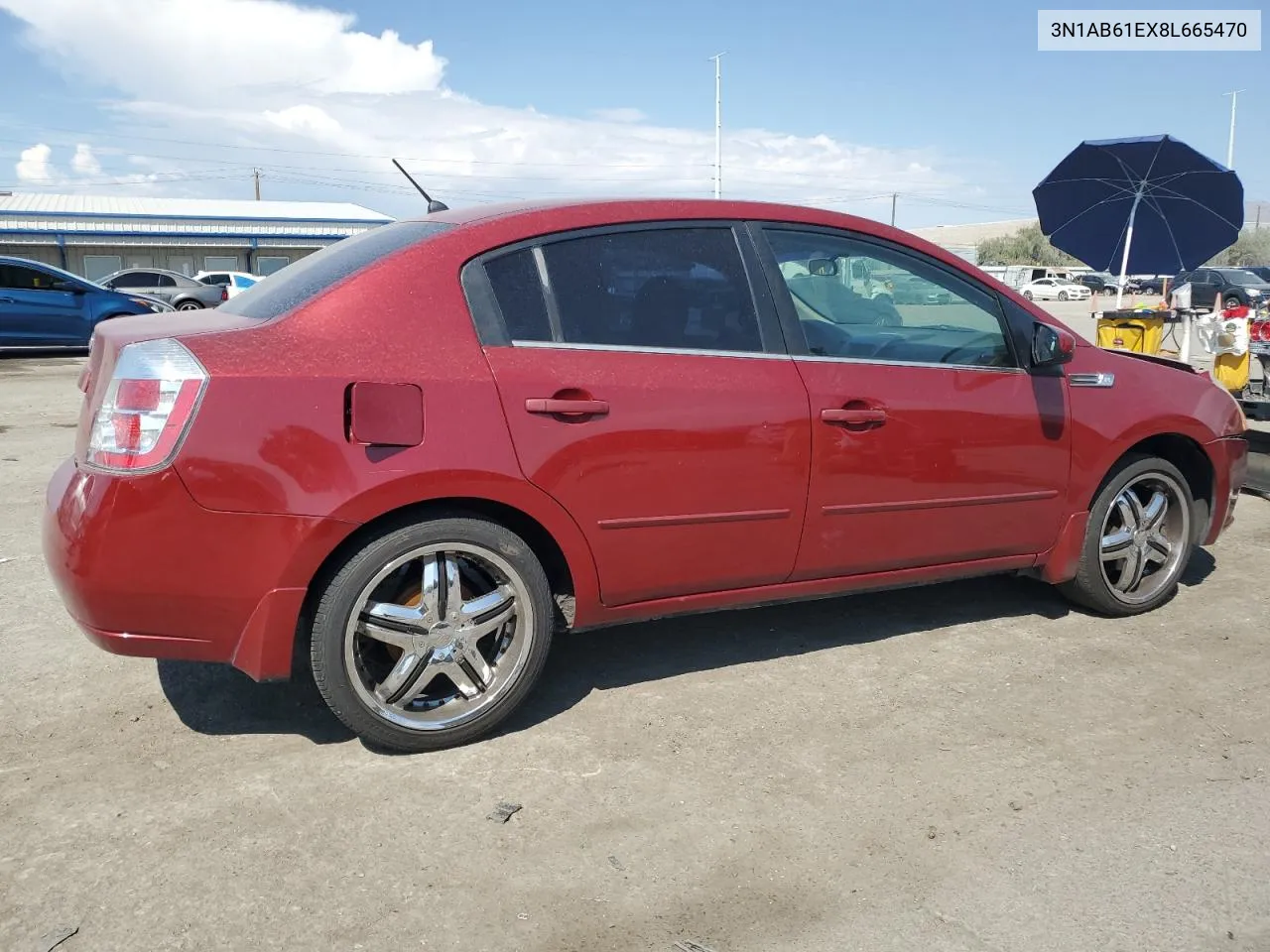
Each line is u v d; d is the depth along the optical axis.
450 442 2.97
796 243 3.61
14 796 2.88
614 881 2.54
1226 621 4.36
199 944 2.29
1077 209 11.84
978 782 3.03
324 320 2.97
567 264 3.25
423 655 3.10
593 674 3.77
